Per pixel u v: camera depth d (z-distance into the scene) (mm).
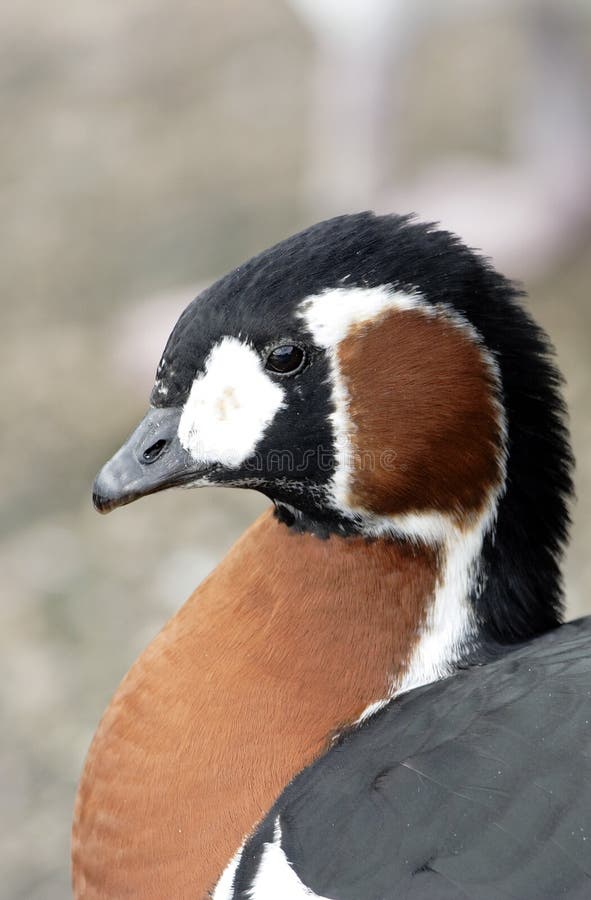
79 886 4988
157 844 4695
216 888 4500
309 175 12812
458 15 10719
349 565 4879
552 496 4949
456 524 4855
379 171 11508
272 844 4418
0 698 8031
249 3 16562
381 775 4387
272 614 4887
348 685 4793
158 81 15312
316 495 4883
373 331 4730
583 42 11062
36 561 9109
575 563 8539
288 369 4777
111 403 10625
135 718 4887
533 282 11234
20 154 14250
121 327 11312
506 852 4020
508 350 4789
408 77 13383
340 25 10906
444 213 11586
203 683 4840
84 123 14680
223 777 4680
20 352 11312
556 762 4145
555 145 11375
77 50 16078
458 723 4441
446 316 4730
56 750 7699
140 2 16969
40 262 12469
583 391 9945
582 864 3922
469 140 12977
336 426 4801
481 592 4910
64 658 8281
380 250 4738
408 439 4789
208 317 4840
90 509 9633
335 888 4180
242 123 14250
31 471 10008
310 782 4535
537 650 4727
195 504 9586
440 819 4168
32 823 7344
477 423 4793
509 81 13742
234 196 12977
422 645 4848
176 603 8648
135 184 13484
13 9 17031
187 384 4914
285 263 4758
